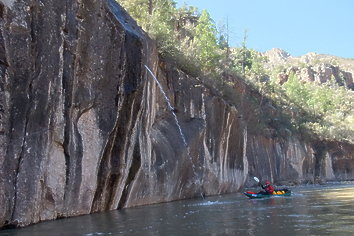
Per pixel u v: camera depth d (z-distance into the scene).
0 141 9.05
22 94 9.68
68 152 11.80
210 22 39.12
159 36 22.41
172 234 8.71
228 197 21.64
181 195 20.42
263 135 41.66
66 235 8.76
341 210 12.70
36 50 10.16
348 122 78.88
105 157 13.71
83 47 12.40
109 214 12.96
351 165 59.91
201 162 22.58
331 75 140.38
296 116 58.97
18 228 9.77
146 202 17.00
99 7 13.12
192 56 27.27
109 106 13.59
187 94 23.05
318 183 45.34
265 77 69.56
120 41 14.00
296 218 10.93
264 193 20.19
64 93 11.48
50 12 10.72
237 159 29.45
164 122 20.16
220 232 8.82
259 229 9.10
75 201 12.38
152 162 17.56
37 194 10.45
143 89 15.12
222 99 27.05
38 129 10.33
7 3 9.30
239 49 65.19
